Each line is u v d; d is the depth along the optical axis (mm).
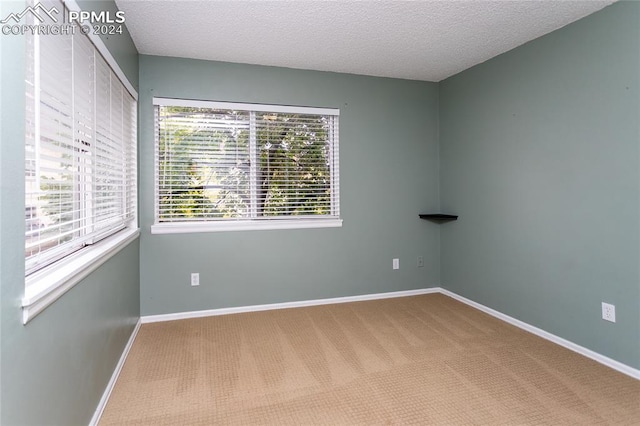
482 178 3363
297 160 3533
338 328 2955
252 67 3344
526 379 2133
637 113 2123
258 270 3414
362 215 3740
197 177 3252
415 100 3906
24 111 1057
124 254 2426
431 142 3980
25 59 1062
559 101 2602
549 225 2699
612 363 2273
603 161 2312
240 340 2713
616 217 2246
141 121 3072
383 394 1979
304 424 1727
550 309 2701
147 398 1939
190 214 3248
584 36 2418
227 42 2850
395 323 3066
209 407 1862
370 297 3779
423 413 1809
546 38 2699
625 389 2016
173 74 3139
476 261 3461
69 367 1404
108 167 2164
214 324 3049
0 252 917
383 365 2309
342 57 3205
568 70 2531
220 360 2385
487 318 3182
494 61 3193
